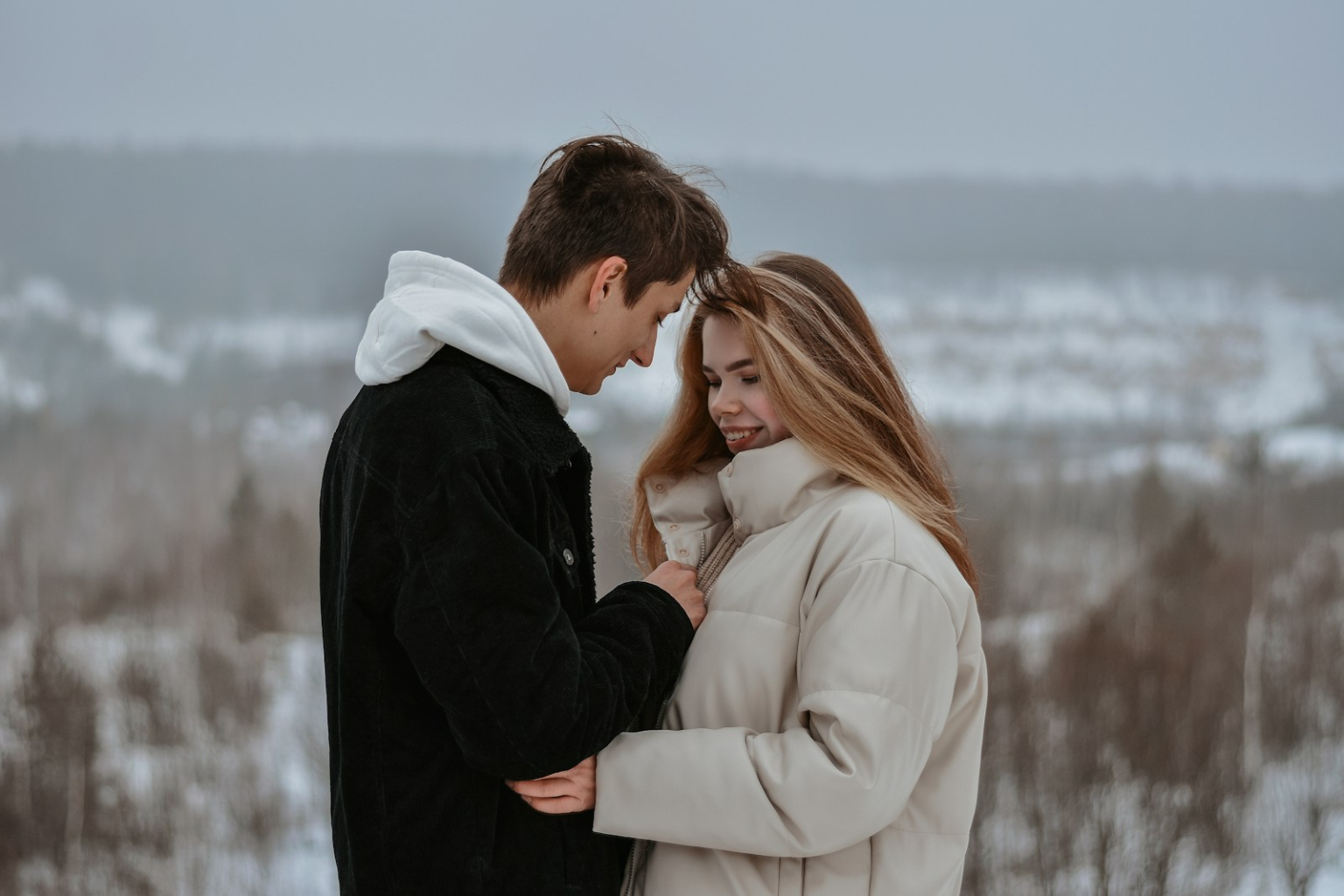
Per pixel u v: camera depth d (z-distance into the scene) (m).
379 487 1.17
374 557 1.17
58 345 77.25
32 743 16.38
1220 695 17.73
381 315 1.24
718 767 1.25
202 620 26.48
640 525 1.76
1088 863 13.86
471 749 1.12
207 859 16.02
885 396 1.46
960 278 118.81
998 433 61.94
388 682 1.18
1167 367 84.50
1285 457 49.25
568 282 1.27
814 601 1.34
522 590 1.11
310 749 18.62
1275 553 30.77
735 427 1.50
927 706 1.28
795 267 1.50
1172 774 15.16
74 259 98.69
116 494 43.56
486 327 1.19
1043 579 30.16
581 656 1.17
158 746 18.86
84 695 17.20
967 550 1.47
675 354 1.61
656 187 1.28
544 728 1.10
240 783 17.66
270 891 15.59
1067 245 126.56
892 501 1.38
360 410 1.25
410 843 1.18
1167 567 21.84
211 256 101.12
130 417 55.78
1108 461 50.47
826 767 1.22
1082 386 78.94
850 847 1.35
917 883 1.38
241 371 74.12
